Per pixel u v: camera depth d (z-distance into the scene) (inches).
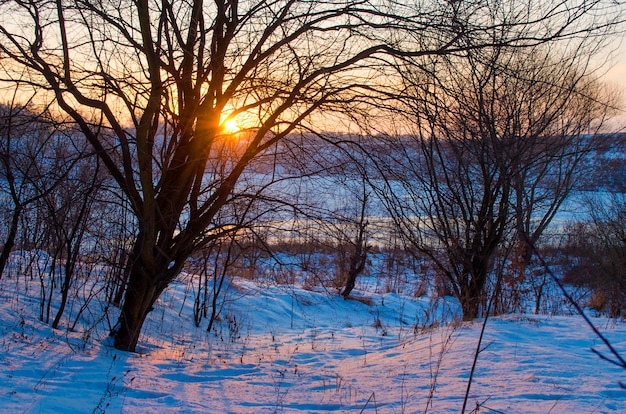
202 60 281.4
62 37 234.1
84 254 369.1
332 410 193.5
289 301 544.1
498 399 183.6
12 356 219.6
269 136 300.4
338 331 461.1
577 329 305.1
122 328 287.9
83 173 309.3
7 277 368.8
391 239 397.7
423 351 279.0
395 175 292.7
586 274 634.8
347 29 276.2
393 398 198.5
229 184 284.5
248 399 211.3
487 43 270.8
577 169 703.7
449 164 411.2
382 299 597.0
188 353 321.1
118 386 206.5
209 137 277.9
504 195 379.6
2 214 373.4
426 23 257.3
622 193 688.4
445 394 195.8
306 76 282.7
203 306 441.7
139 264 287.1
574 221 981.2
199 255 466.3
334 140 293.7
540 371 215.9
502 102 332.2
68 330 290.8
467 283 423.2
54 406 171.9
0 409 161.9
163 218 272.5
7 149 253.9
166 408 187.8
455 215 422.0
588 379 204.7
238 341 400.8
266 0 272.8
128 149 268.2
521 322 323.6
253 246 311.3
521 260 428.8
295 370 271.6
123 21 260.7
